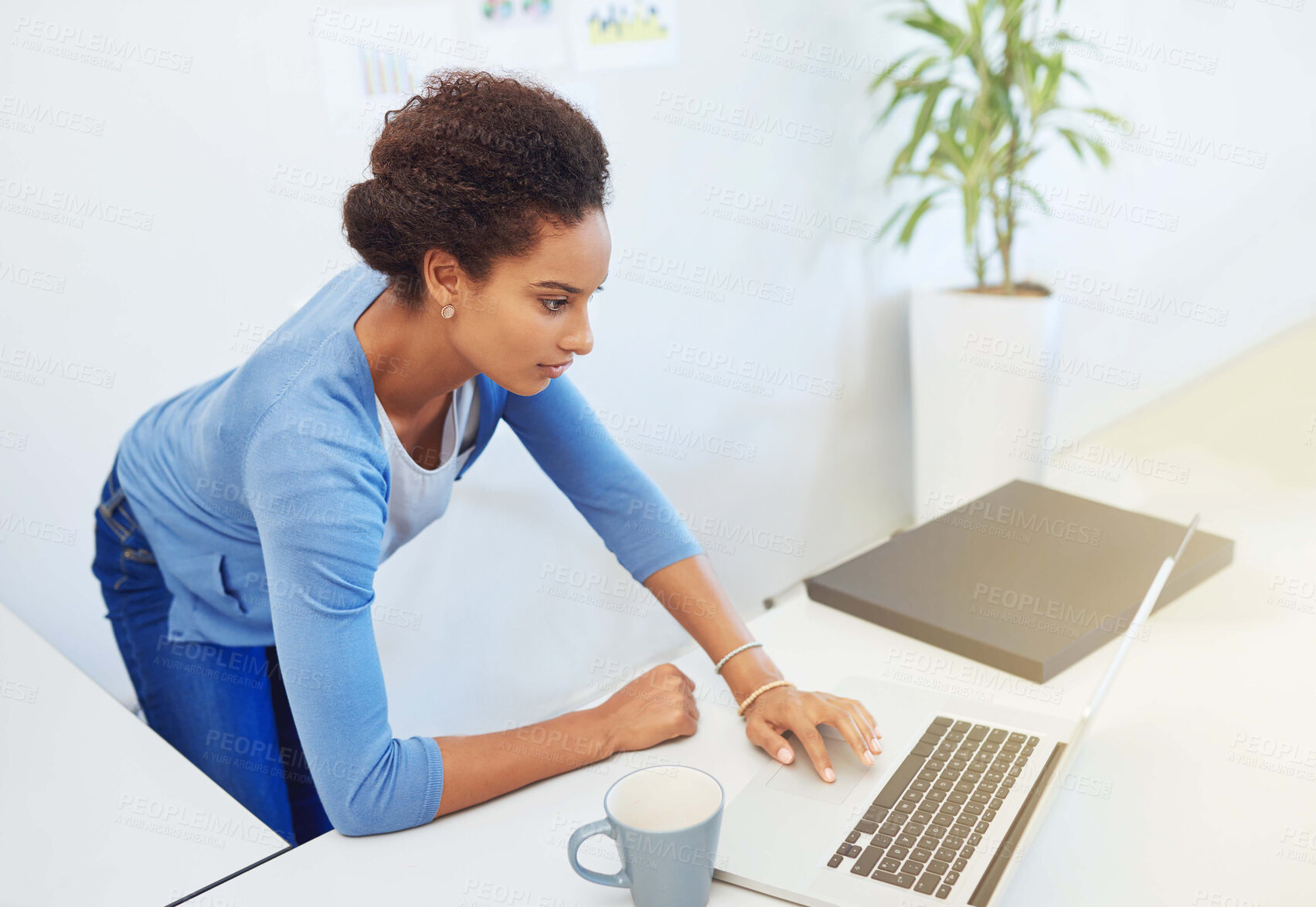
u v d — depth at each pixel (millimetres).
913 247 2945
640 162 2199
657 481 2441
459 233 796
